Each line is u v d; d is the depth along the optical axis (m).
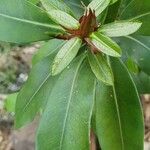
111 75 0.19
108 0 0.19
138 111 0.21
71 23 0.19
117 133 0.22
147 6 0.21
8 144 0.56
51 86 0.25
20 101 0.25
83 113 0.21
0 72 0.57
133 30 0.19
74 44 0.19
